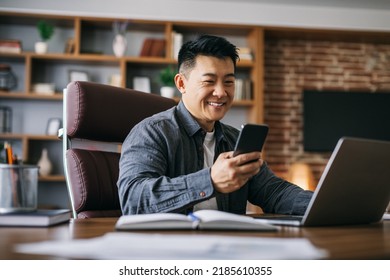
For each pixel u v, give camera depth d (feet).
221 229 3.01
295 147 18.69
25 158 16.10
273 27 17.42
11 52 16.19
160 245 2.12
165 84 16.97
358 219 3.81
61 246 2.23
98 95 5.61
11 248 2.29
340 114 18.58
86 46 17.44
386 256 2.19
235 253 1.99
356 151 3.42
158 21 16.85
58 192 17.02
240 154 3.56
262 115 17.20
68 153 5.39
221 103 5.14
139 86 17.37
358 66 19.08
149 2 16.81
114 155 5.86
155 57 16.99
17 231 3.00
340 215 3.62
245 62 17.34
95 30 17.53
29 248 2.25
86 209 5.30
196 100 5.13
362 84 19.06
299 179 18.25
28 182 3.45
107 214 5.47
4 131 16.72
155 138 4.81
